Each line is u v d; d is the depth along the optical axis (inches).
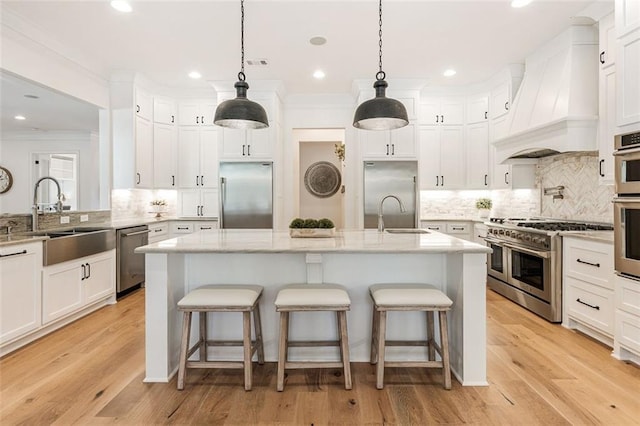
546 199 174.4
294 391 84.3
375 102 98.5
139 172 189.2
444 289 101.1
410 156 194.7
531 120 149.2
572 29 135.0
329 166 309.3
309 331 100.3
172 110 211.6
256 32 138.6
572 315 123.3
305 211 309.9
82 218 166.7
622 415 74.3
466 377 86.8
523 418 73.4
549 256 129.1
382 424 71.7
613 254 105.1
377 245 88.0
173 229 207.9
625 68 99.6
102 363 98.7
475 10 124.1
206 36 142.3
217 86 195.8
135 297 167.2
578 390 84.2
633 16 96.8
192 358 100.3
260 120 103.6
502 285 165.6
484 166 201.0
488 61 169.8
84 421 72.6
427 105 209.6
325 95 218.5
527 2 119.2
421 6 121.2
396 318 100.7
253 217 197.0
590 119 123.5
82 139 223.6
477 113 203.3
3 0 115.6
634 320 95.4
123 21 130.1
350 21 130.6
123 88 183.5
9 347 106.3
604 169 118.0
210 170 215.2
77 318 135.8
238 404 78.9
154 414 75.1
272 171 197.0
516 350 106.8
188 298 84.4
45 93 155.5
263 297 101.1
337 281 100.6
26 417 73.7
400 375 92.0
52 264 119.3
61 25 132.6
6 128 217.6
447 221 204.2
